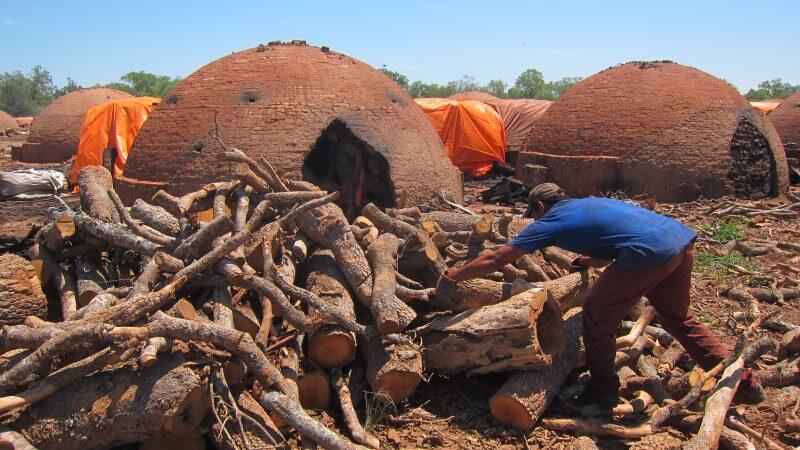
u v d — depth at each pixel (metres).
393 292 4.38
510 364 4.14
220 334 3.59
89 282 4.93
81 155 15.48
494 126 18.03
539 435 4.11
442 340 4.31
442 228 6.94
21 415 3.44
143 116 15.77
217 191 5.52
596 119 13.66
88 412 3.36
